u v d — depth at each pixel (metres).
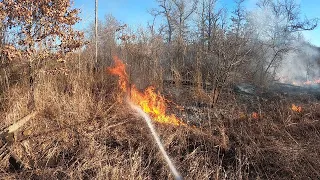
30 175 4.18
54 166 4.50
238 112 7.06
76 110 6.09
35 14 6.06
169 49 11.23
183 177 4.32
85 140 5.14
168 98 8.07
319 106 7.33
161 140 5.29
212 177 4.40
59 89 6.93
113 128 5.80
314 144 5.27
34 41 5.97
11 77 6.33
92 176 4.20
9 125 5.07
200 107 7.46
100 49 9.75
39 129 5.36
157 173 4.48
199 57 9.70
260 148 5.09
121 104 7.16
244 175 4.46
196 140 5.49
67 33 6.36
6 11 5.73
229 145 5.32
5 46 5.58
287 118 6.38
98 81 8.19
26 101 5.93
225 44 8.52
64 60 6.31
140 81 8.57
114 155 4.77
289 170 4.54
